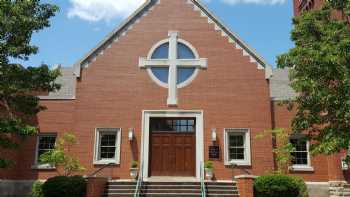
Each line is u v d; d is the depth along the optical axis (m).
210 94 24.75
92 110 24.61
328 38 16.48
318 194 24.22
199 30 25.83
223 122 24.36
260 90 24.84
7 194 24.19
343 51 15.42
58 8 18.22
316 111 16.89
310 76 16.44
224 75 25.06
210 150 23.89
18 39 17.00
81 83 25.03
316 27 17.53
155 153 24.31
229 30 25.67
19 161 25.20
